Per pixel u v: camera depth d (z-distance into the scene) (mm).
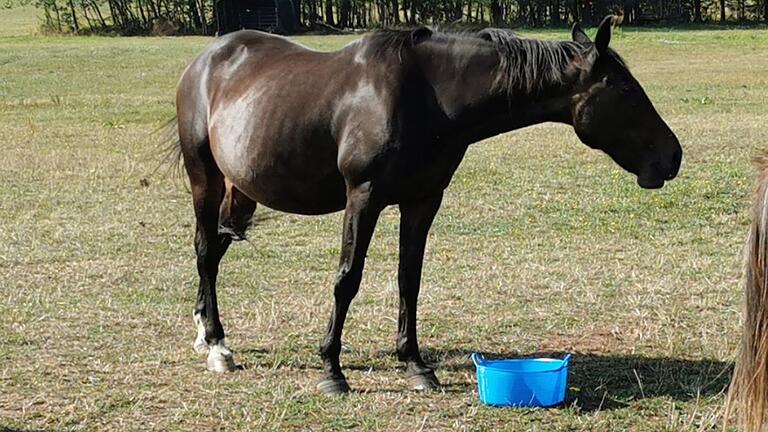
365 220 5824
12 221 11156
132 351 6922
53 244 10141
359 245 5871
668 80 26094
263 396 6027
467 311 7809
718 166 13609
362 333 7277
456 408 5805
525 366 6020
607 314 7719
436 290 8352
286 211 6402
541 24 53625
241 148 6324
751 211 4125
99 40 50156
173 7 57156
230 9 52656
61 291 8438
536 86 5684
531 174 13391
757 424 4020
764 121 17938
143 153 15719
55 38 52531
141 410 5824
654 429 5492
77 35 55281
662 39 42281
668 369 6453
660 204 11500
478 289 8383
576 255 9523
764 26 51125
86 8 59094
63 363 6648
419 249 6148
